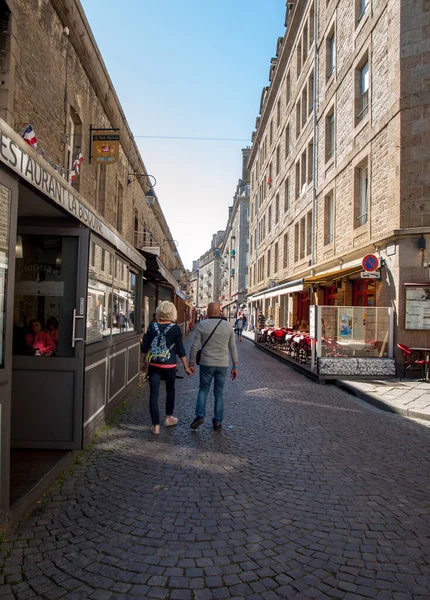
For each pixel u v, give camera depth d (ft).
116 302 22.54
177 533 10.48
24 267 15.74
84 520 11.03
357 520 11.33
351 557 9.57
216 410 19.97
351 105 49.65
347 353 36.42
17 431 15.17
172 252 119.85
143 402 25.55
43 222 15.47
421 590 8.45
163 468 14.83
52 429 15.19
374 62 43.32
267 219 111.75
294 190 79.71
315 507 12.07
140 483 13.50
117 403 22.80
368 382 34.09
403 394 28.86
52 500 12.16
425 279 36.40
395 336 37.09
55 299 15.72
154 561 9.27
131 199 52.54
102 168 39.83
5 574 8.70
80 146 32.94
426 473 14.89
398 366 36.35
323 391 32.17
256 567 9.12
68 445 15.15
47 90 26.32
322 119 61.41
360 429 20.81
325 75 60.39
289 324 80.69
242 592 8.29
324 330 36.37
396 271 37.27
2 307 9.98
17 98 22.31
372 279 44.37
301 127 74.43
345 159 51.06
